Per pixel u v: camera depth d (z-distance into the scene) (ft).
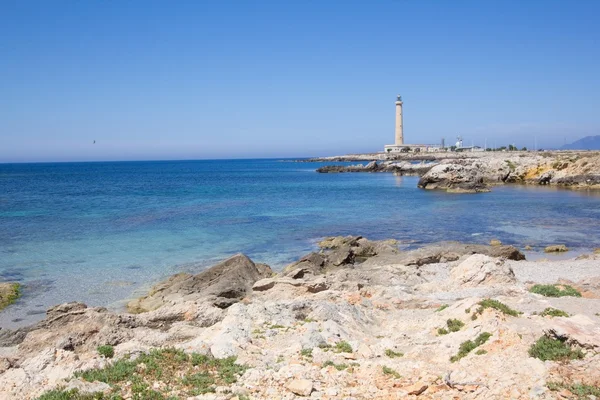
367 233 144.25
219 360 40.55
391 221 165.99
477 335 41.14
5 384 37.76
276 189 306.76
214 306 66.39
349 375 36.32
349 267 100.63
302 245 127.44
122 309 76.64
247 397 32.63
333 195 261.85
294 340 47.03
